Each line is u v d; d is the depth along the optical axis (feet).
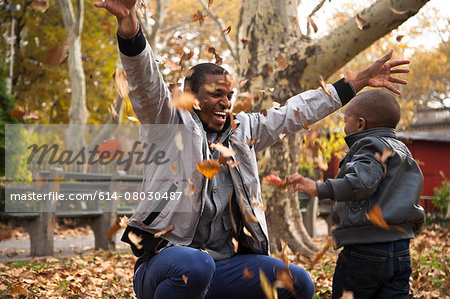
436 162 68.39
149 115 7.77
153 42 42.98
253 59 22.41
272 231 22.45
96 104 71.36
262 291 8.30
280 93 21.70
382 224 7.46
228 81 8.23
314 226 31.42
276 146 22.31
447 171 68.64
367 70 9.37
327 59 21.11
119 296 13.97
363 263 8.88
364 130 9.49
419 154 67.82
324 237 32.27
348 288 9.16
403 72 9.51
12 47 63.52
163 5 44.29
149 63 7.29
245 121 8.82
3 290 13.28
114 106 7.89
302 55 21.47
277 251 22.26
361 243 8.83
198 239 8.41
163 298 7.47
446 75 73.05
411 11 18.65
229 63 62.44
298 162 22.94
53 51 6.75
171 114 7.97
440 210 46.83
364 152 8.82
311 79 21.65
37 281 14.96
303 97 9.34
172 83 8.68
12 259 21.11
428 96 98.68
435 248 25.00
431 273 16.83
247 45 22.66
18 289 13.00
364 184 8.27
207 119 8.41
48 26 69.82
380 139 9.07
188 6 77.87
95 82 71.87
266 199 22.38
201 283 7.37
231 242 8.66
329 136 36.14
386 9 18.99
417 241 27.48
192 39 63.05
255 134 8.96
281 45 21.94
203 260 7.49
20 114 7.74
